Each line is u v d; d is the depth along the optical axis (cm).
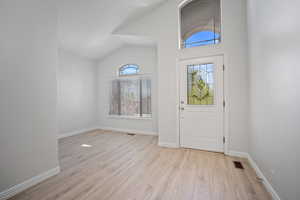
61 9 269
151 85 450
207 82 293
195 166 228
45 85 196
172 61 320
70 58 445
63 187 174
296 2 111
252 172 208
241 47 263
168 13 325
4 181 152
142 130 459
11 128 159
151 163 240
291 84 119
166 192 164
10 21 159
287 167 126
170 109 322
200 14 324
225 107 274
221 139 282
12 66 161
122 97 493
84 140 383
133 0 301
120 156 271
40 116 189
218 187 173
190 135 309
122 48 493
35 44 183
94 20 324
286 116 127
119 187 174
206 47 289
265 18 173
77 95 464
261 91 190
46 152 195
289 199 123
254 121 220
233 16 269
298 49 109
